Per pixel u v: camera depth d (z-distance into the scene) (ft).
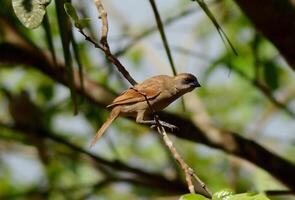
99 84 34.53
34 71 46.06
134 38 35.06
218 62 42.55
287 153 45.27
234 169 46.14
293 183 32.99
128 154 49.80
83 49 43.70
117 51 34.24
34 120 42.11
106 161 39.11
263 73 42.19
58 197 45.78
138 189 48.60
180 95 32.94
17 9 20.17
